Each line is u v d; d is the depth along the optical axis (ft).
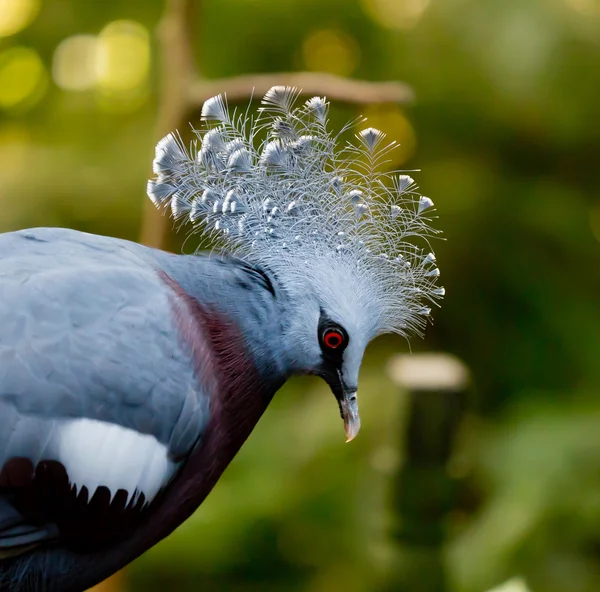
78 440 16.70
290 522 34.45
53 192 35.58
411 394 22.49
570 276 40.06
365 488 33.14
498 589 29.01
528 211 39.09
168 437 17.89
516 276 39.63
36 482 16.57
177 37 27.12
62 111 39.88
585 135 39.04
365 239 20.72
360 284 20.58
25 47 41.27
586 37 36.68
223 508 34.24
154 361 17.57
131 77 41.75
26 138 40.19
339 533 34.40
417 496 22.66
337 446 34.63
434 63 38.40
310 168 20.47
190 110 26.84
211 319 19.49
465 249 39.40
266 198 20.38
